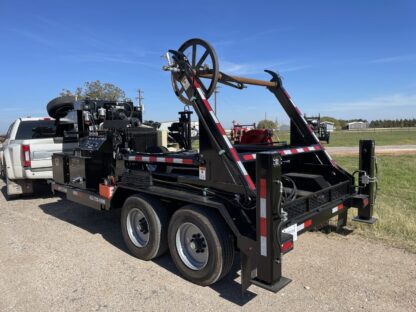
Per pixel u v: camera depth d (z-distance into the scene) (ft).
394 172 38.04
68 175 19.69
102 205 16.22
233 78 13.80
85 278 12.56
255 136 19.33
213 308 10.39
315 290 11.31
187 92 12.58
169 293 11.36
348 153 68.18
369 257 13.80
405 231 16.34
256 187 9.68
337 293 11.09
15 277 12.73
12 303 10.90
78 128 20.51
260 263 9.81
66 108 23.94
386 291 11.16
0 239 17.11
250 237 10.09
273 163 9.34
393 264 13.14
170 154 13.75
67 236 17.40
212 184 11.76
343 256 13.96
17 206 24.38
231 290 11.50
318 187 13.38
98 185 17.33
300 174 14.64
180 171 13.91
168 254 14.79
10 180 25.75
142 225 14.19
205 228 11.21
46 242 16.55
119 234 17.65
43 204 24.90
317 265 13.19
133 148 16.06
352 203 14.53
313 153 15.67
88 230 18.40
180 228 12.27
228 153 11.23
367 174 14.88
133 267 13.47
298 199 11.51
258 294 11.17
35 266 13.69
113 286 11.91
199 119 12.05
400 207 20.94
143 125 21.50
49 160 25.21
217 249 11.07
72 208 23.53
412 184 29.86
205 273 11.46
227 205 10.93
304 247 14.97
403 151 73.20
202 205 11.71
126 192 15.67
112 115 19.81
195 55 12.87
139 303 10.76
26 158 24.39
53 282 12.27
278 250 9.68
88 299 11.05
